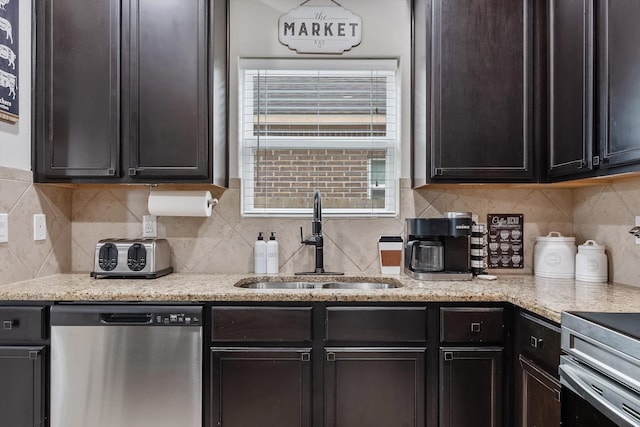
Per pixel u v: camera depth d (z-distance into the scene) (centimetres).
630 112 133
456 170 185
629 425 90
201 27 186
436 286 175
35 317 157
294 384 159
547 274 202
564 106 169
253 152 227
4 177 171
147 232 218
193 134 185
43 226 195
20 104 180
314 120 228
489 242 218
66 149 185
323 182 227
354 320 159
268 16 223
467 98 185
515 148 185
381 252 212
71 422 158
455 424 158
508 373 158
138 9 186
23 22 182
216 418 158
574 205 217
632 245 174
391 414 159
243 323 159
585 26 155
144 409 158
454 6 187
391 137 228
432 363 160
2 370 157
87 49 185
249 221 219
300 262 220
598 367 104
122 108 185
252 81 227
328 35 223
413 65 217
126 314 158
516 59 185
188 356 158
